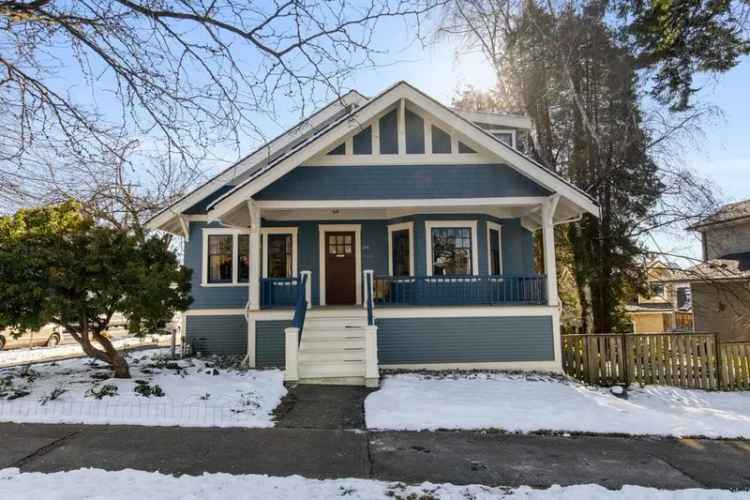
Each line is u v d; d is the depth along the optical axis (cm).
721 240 1891
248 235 1397
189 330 1355
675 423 707
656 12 1432
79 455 521
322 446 576
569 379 1044
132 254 831
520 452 575
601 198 1698
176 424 640
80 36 416
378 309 1120
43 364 1052
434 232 1283
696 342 1050
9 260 705
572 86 1650
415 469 509
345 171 1138
